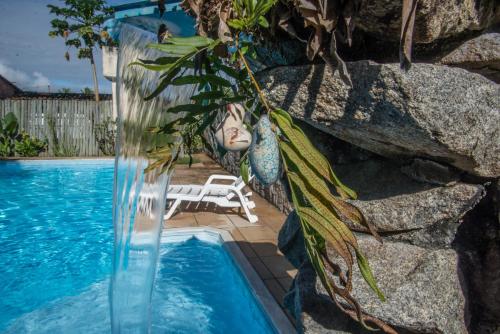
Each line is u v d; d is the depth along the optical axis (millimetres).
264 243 6098
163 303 4965
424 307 1838
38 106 15664
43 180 12773
